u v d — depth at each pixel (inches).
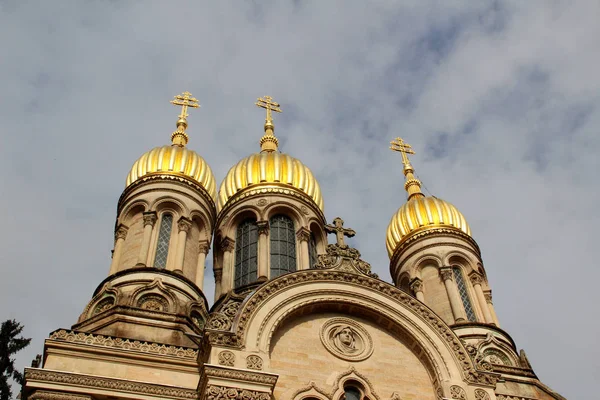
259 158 1915.6
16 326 1754.4
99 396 1106.7
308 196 1872.5
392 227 1946.4
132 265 1499.8
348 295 1264.8
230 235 1798.7
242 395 1045.8
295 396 1108.5
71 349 1176.2
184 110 2011.6
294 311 1211.2
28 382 1085.8
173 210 1627.7
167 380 1178.0
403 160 2198.6
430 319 1269.7
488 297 1772.9
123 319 1314.0
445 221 1886.1
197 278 1541.6
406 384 1194.0
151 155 1713.8
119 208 1670.8
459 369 1210.0
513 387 1448.1
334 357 1189.1
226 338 1117.1
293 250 1776.6
